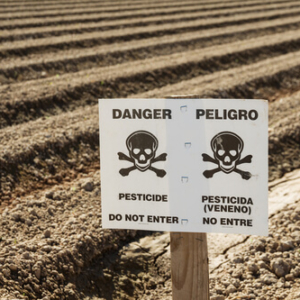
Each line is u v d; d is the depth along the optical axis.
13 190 5.21
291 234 4.28
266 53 14.09
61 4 20.44
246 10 21.20
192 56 12.52
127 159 2.34
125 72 10.41
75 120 7.40
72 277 3.74
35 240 4.02
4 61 10.66
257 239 4.23
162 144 2.29
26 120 7.64
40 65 10.53
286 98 9.48
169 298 3.74
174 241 2.41
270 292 3.52
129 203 2.38
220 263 4.04
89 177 5.70
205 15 19.25
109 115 2.30
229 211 2.28
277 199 5.30
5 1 20.38
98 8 19.66
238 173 2.24
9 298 3.18
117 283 3.97
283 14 20.41
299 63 12.12
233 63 12.86
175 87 9.85
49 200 4.88
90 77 9.84
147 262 4.29
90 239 4.15
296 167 6.58
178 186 2.31
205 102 2.20
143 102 2.26
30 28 14.38
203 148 2.25
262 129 2.17
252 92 10.12
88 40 13.32
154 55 13.07
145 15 18.52
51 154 6.08
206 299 2.44
